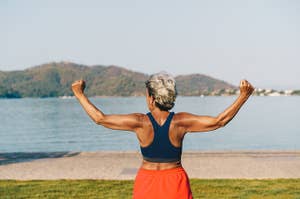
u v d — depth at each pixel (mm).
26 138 40469
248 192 8820
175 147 3672
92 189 9180
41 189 9219
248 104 144875
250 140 36875
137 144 35156
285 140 36312
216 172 11305
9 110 110000
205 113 80250
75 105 150375
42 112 96875
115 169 11953
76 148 32344
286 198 8305
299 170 11539
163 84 3672
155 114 3730
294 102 167250
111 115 3717
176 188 3613
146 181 3650
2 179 10547
